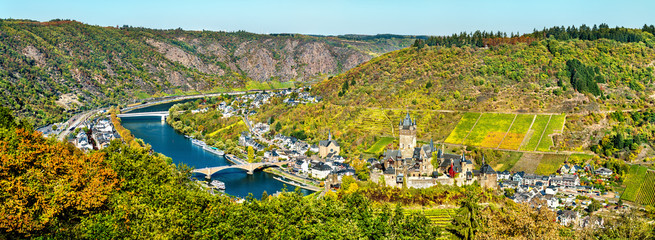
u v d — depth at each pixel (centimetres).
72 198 10962
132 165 15138
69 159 12838
